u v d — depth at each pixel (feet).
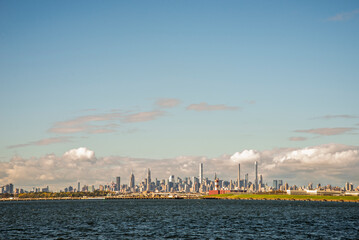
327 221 506.89
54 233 378.32
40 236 357.82
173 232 383.65
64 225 457.68
